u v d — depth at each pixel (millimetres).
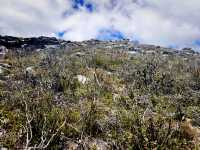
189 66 16438
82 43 31031
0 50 18406
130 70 13992
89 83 11391
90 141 6953
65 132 7020
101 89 10750
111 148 6688
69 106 8719
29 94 8844
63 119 7590
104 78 12570
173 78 13016
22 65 13641
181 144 7055
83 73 13133
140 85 11672
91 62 15719
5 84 9930
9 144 6301
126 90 10867
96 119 7695
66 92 10188
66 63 14758
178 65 17109
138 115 7664
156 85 11617
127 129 7402
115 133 7082
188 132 7625
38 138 6445
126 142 6664
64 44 30062
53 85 10602
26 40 29078
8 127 6977
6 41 26891
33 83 10477
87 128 7340
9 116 7367
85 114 7719
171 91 11352
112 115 8117
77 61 15945
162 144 6633
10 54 16703
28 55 18062
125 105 9203
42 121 6988
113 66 15703
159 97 10531
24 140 6457
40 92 9273
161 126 7367
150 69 13125
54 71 12328
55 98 9070
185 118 8789
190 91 11250
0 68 12336
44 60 14938
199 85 12383
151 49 26672
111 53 20438
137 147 6578
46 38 30969
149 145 6594
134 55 20406
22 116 7301
